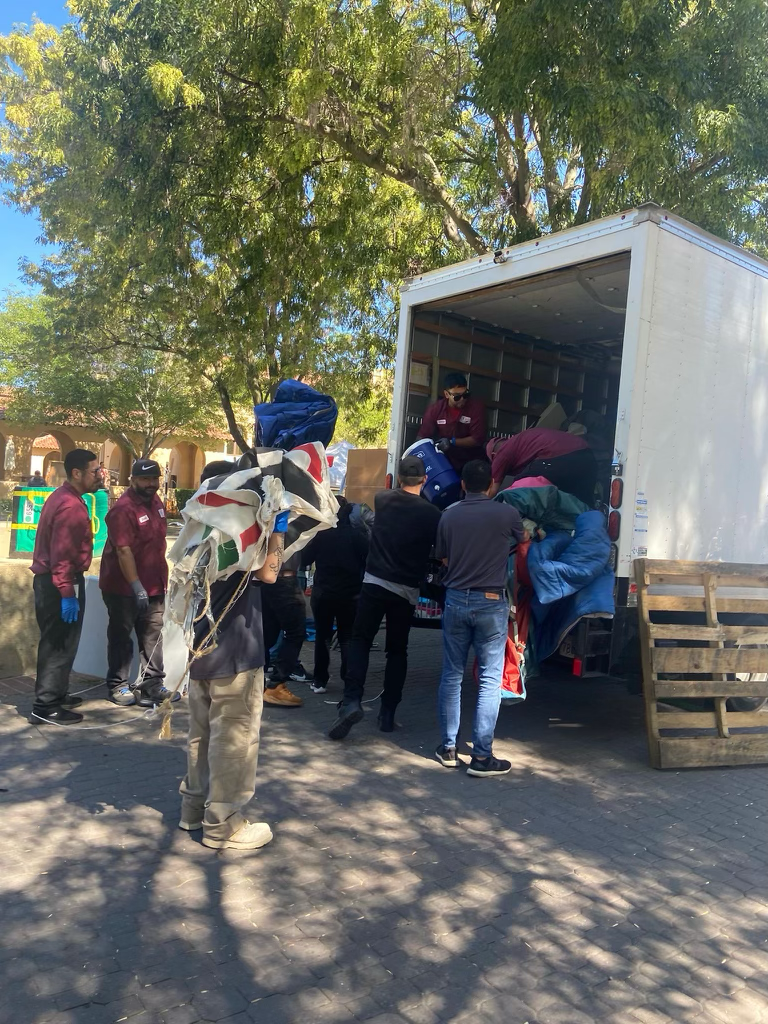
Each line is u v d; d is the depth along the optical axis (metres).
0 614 6.59
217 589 3.76
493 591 5.00
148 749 5.12
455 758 5.18
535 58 8.46
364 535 6.57
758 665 5.75
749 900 3.64
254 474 3.76
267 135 11.56
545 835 4.21
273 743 5.43
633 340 5.23
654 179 9.00
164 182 11.04
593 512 5.39
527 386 8.45
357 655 5.57
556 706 6.95
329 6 10.05
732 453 5.99
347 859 3.81
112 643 6.11
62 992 2.74
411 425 7.43
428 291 7.02
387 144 11.25
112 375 26.94
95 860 3.66
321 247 13.26
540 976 2.98
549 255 5.90
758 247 10.88
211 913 3.28
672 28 8.56
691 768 5.41
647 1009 2.83
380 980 2.90
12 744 5.10
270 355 15.30
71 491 5.46
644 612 5.28
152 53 10.35
